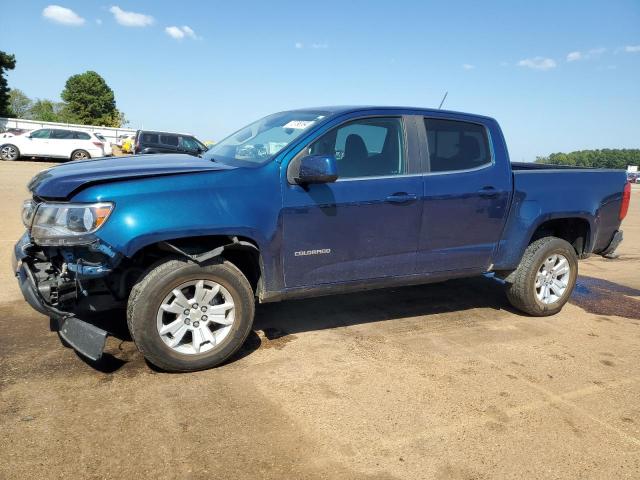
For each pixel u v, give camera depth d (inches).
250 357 154.6
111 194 128.2
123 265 143.4
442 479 102.9
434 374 148.6
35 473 98.3
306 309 201.9
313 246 153.6
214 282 141.5
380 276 167.9
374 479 101.8
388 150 166.7
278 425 118.5
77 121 2753.4
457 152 179.2
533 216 191.2
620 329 197.0
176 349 139.3
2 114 1818.4
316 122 157.9
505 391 140.6
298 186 149.3
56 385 132.2
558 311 209.2
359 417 123.6
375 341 171.6
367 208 158.7
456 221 176.4
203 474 100.6
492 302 223.1
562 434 121.0
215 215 136.6
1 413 118.0
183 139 780.0
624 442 119.1
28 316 178.9
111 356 150.5
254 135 179.0
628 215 604.7
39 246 140.6
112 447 107.4
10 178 594.9
